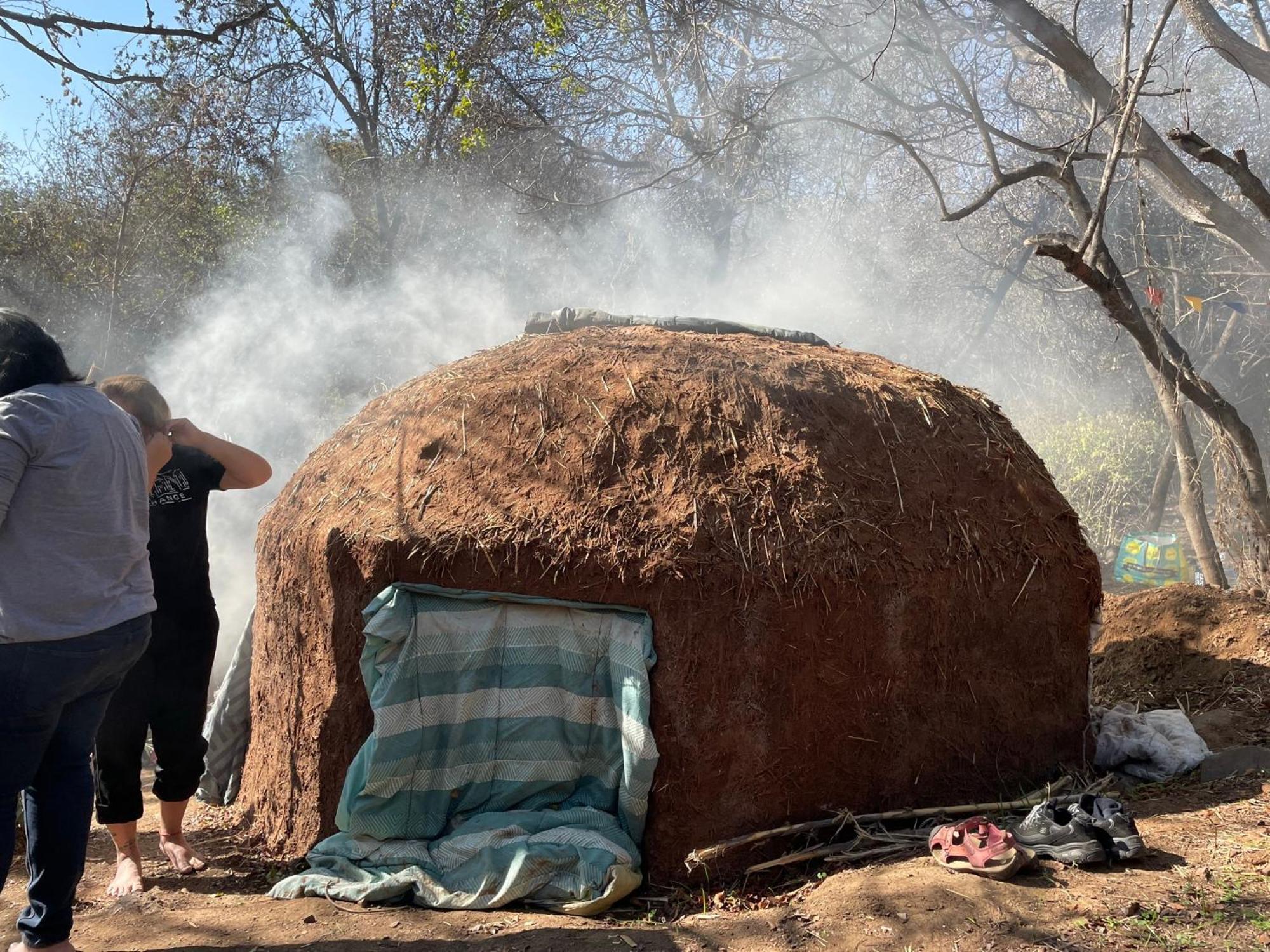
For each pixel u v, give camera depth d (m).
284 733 4.16
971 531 4.16
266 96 14.98
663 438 3.98
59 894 2.85
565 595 3.72
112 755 3.61
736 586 3.71
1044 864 3.40
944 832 3.52
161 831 4.23
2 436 2.68
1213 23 5.88
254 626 4.70
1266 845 3.47
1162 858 3.44
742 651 3.72
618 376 4.19
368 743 3.64
